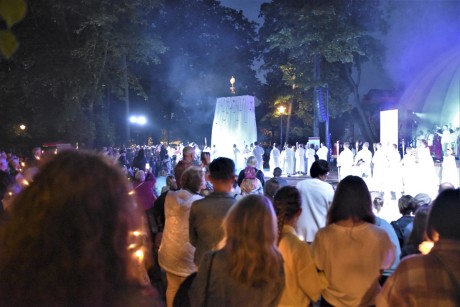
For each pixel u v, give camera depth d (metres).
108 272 1.32
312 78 41.00
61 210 1.31
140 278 1.42
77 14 33.84
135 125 51.00
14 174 12.05
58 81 32.69
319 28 38.19
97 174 1.39
